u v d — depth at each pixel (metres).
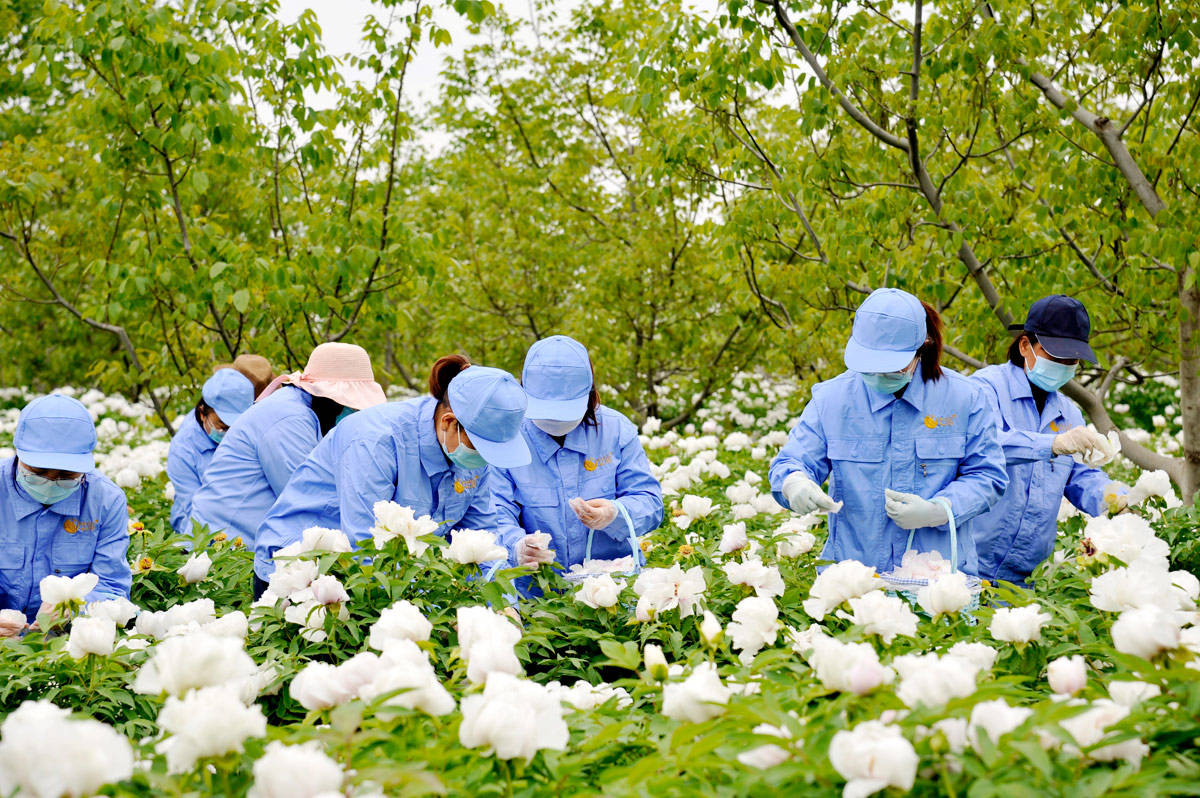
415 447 4.08
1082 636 2.97
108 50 7.84
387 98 8.75
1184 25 5.95
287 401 5.36
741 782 1.96
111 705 3.34
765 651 2.80
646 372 13.66
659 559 4.83
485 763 2.08
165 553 5.27
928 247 7.27
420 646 2.68
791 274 7.73
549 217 13.70
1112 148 6.31
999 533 4.77
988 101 6.82
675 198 12.48
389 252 8.59
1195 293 5.77
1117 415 14.32
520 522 4.67
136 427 13.68
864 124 6.82
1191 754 2.08
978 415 4.26
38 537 4.50
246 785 1.96
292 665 3.28
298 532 4.24
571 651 3.79
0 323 15.54
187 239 8.53
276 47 8.47
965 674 2.06
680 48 7.34
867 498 4.27
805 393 9.88
